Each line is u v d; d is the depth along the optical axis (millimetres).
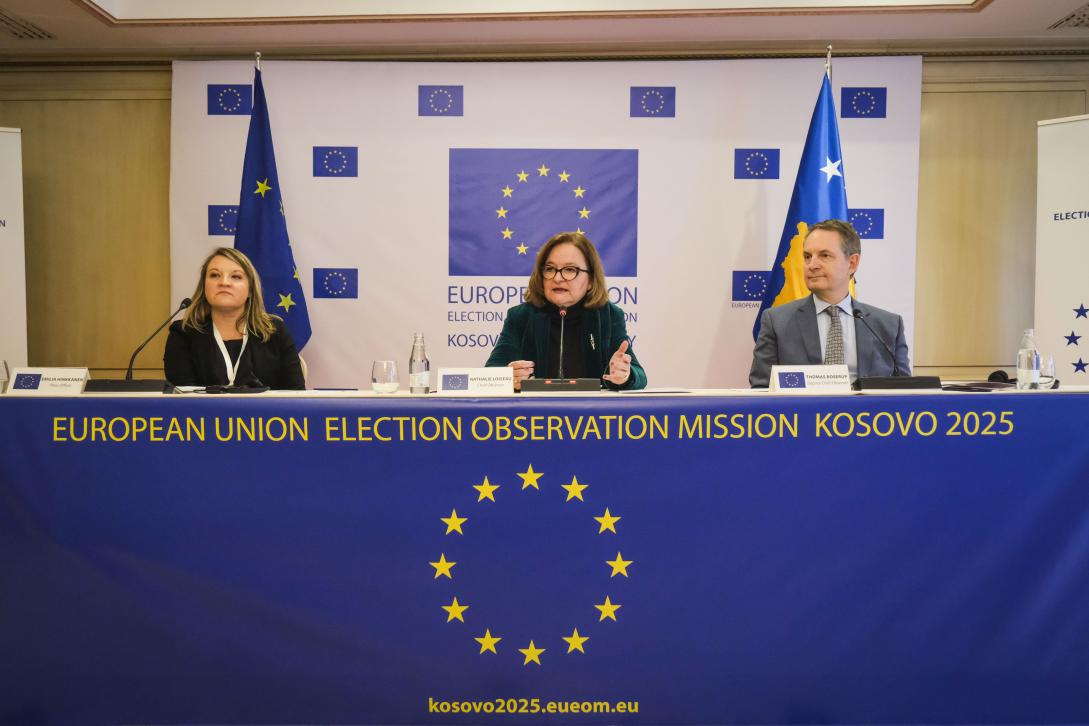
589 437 1688
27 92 3787
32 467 1665
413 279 3682
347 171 3648
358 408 1679
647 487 1693
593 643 1694
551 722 1697
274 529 1680
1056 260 3332
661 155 3633
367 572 1687
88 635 1673
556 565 1693
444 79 3631
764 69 3594
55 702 1676
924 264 3797
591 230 3654
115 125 3793
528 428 1686
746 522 1694
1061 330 3324
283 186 3650
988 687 1702
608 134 3631
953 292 3791
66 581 1672
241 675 1685
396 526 1687
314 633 1685
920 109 3703
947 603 1699
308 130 3639
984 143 3766
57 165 3803
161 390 1851
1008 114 3758
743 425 1693
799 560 1696
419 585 1688
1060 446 1705
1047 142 3342
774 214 3631
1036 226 3645
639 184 3643
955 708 1700
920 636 1698
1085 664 1700
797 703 1701
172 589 1677
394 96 3633
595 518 1692
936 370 3807
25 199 3797
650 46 3672
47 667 1674
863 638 1697
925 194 3781
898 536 1700
